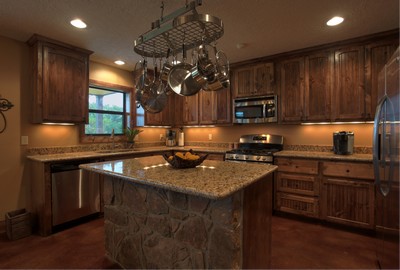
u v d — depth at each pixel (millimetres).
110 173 1698
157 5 2090
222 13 2229
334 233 2604
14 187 2842
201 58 1771
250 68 3643
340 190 2686
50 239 2480
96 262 2061
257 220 1658
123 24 2455
